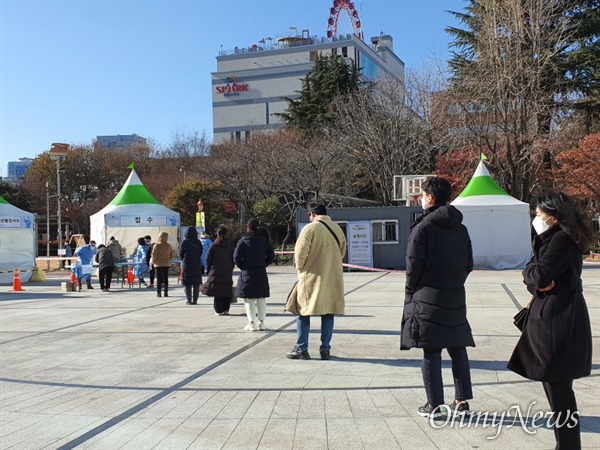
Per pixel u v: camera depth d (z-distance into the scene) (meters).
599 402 5.53
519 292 15.38
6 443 4.83
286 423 5.16
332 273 7.56
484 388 6.11
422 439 4.71
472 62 32.72
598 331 9.15
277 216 35.84
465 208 24.36
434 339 5.02
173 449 4.63
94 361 7.87
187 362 7.65
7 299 16.59
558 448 4.17
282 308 12.99
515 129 29.89
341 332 9.64
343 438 4.77
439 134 36.03
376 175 39.56
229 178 39.19
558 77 31.42
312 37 106.38
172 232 26.61
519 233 24.45
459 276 5.12
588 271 22.45
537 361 4.12
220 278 11.80
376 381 6.50
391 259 26.25
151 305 14.24
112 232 25.47
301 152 39.59
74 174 57.16
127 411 5.63
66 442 4.82
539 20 30.30
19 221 23.20
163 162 57.88
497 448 4.51
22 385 6.71
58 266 36.41
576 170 29.84
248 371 7.07
